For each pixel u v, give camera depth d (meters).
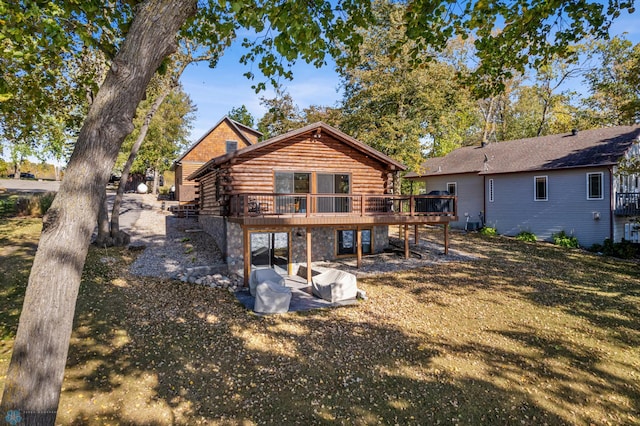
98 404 5.31
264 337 7.78
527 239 19.69
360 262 14.05
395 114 25.69
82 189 2.52
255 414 5.25
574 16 5.20
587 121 29.73
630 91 24.36
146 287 10.38
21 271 10.16
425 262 14.64
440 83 23.77
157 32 2.79
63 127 14.09
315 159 14.83
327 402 5.55
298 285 12.34
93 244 14.72
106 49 4.40
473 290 11.02
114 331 7.53
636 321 8.63
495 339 7.74
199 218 19.92
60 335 2.46
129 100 2.70
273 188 14.09
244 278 11.62
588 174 18.03
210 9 5.14
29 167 58.31
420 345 7.45
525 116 35.88
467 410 5.41
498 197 21.94
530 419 5.23
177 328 7.96
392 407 5.46
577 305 9.70
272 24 4.03
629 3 4.95
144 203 28.31
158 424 4.99
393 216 14.52
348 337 7.82
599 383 6.14
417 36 5.20
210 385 5.94
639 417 5.31
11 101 6.02
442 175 25.16
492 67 6.09
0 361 6.10
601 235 17.50
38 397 2.37
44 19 3.92
